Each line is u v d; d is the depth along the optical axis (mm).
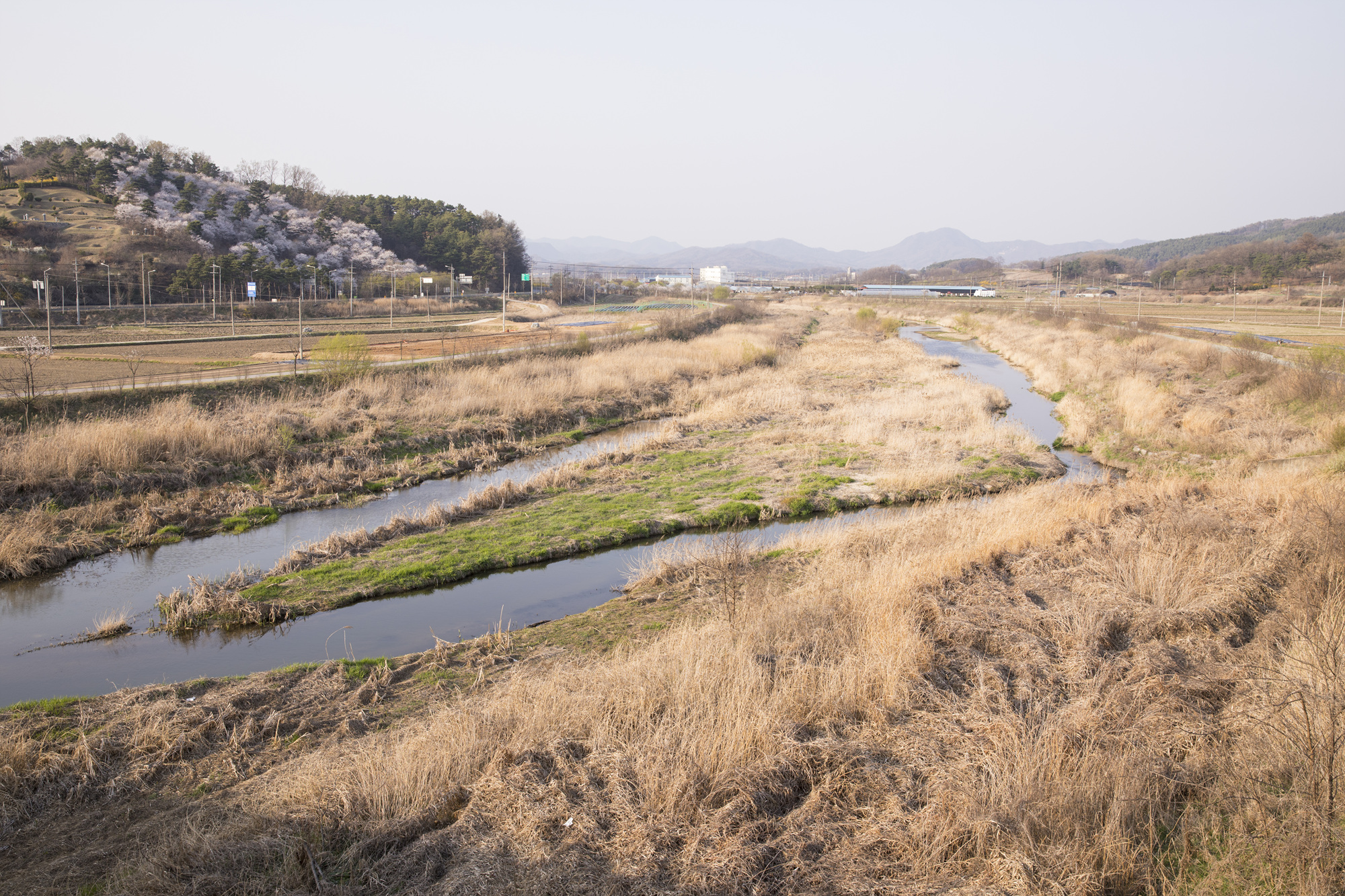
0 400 21672
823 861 5820
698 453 23906
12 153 137750
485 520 17469
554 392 31609
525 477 22500
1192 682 8266
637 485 20391
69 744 8164
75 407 22703
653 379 36562
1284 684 7098
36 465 17500
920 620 10289
